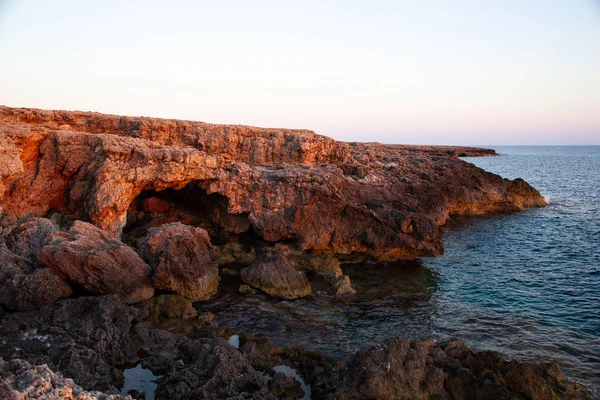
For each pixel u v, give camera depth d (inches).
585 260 1344.7
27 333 681.0
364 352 616.1
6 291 761.6
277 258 1047.6
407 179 1833.2
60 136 1100.5
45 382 371.2
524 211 2203.5
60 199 1125.7
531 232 1729.8
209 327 791.1
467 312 935.7
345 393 560.1
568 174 4616.1
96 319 711.7
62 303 751.7
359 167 1711.4
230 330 788.6
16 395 339.3
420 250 1243.8
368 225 1230.3
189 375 592.4
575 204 2454.5
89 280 829.2
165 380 599.5
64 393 368.8
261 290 994.7
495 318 906.1
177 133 1423.5
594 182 3740.2
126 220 1243.8
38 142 1085.8
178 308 855.7
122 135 1386.6
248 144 1496.1
